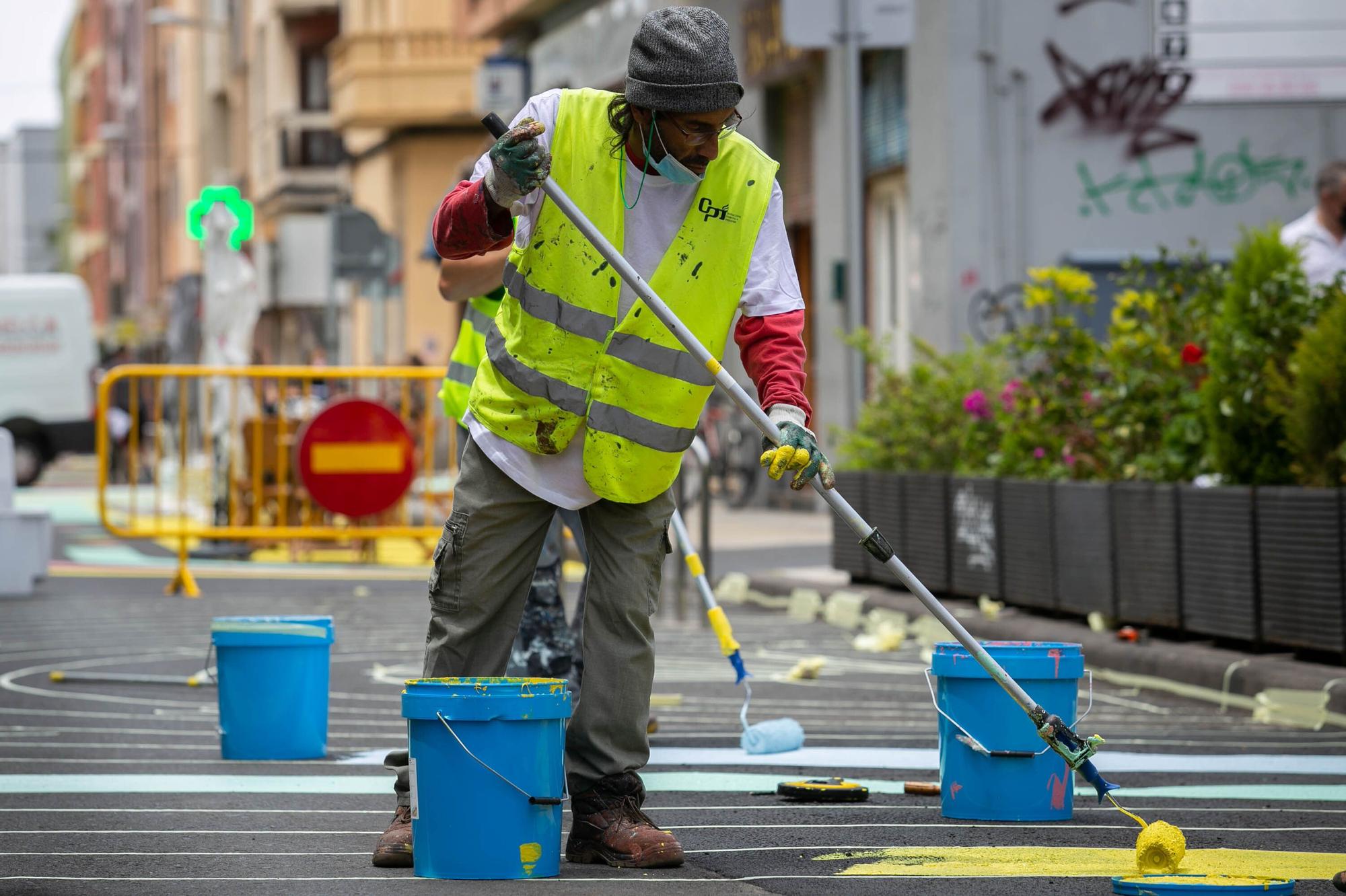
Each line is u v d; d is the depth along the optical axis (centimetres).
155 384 2939
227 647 1335
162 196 14125
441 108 7119
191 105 12925
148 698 1664
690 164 905
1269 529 1647
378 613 2441
